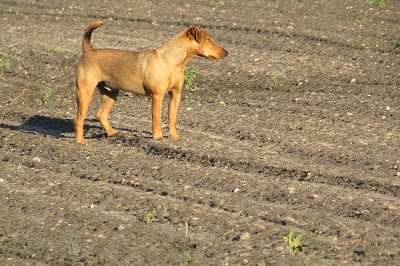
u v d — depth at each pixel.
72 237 10.10
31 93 17.12
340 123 14.95
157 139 13.68
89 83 13.40
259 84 17.72
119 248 9.80
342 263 9.46
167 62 13.18
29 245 9.88
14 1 25.62
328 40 20.67
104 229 10.33
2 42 20.62
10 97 16.81
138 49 20.27
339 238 10.11
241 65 18.91
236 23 22.42
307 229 10.37
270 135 14.14
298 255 9.65
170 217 10.69
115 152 13.20
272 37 21.05
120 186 11.79
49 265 9.44
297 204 11.15
